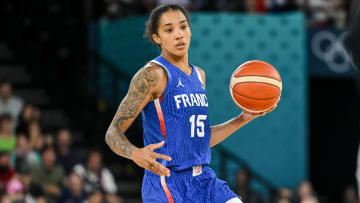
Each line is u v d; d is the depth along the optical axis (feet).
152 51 97.40
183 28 32.30
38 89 104.78
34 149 85.81
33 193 77.15
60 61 109.40
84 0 112.06
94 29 111.24
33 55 109.40
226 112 98.73
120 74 103.86
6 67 106.01
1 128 78.64
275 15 103.04
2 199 70.08
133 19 102.89
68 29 111.75
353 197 102.37
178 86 32.22
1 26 110.93
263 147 100.83
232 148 99.45
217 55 99.40
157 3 102.17
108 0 111.86
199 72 34.22
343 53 106.83
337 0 113.09
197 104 32.63
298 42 103.04
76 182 78.23
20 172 78.84
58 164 84.23
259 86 33.35
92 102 105.40
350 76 107.24
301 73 102.94
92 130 102.53
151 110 32.32
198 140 32.73
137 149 29.04
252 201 89.10
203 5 104.27
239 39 100.58
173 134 32.09
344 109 117.39
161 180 32.09
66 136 85.97
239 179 89.40
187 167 32.35
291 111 102.32
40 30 111.55
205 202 32.22
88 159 83.82
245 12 106.73
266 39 101.81
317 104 117.19
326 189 118.52
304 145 102.78
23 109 90.48
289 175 101.81
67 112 103.24
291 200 93.91
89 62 110.63
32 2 112.78
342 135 118.01
